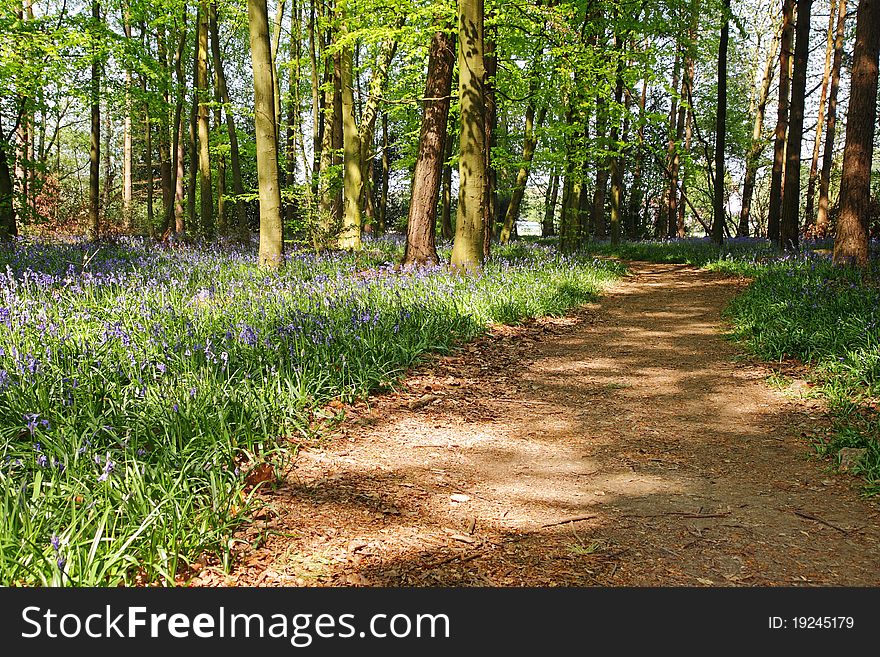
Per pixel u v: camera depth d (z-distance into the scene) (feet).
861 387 20.81
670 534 12.54
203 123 66.95
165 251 49.14
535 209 215.31
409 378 22.79
